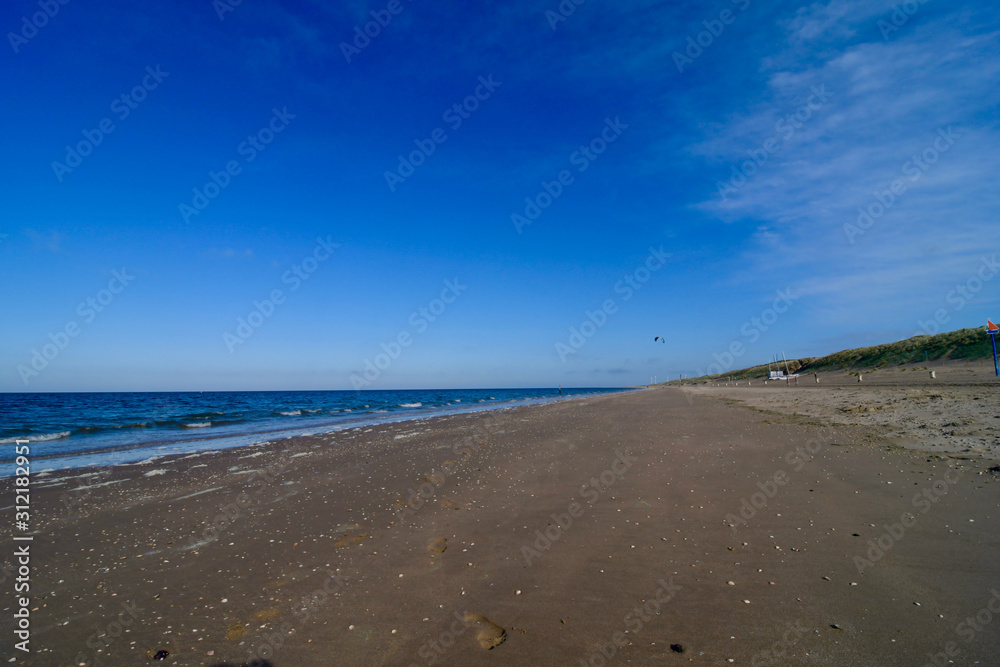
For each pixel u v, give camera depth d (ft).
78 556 19.48
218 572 17.58
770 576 15.31
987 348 132.05
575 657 11.51
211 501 28.32
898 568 15.34
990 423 37.40
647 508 23.25
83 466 41.81
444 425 73.97
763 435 44.24
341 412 132.98
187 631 13.42
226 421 99.50
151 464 42.22
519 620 13.43
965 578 14.43
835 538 18.15
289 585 16.30
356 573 17.15
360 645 12.43
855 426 45.11
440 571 17.06
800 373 239.30
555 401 181.16
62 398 275.18
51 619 14.28
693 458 34.86
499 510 24.43
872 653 11.08
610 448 41.73
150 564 18.52
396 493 28.96
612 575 16.03
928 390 71.26
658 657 11.36
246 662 11.84
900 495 22.72
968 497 21.65
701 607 13.61
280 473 36.63
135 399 256.73
